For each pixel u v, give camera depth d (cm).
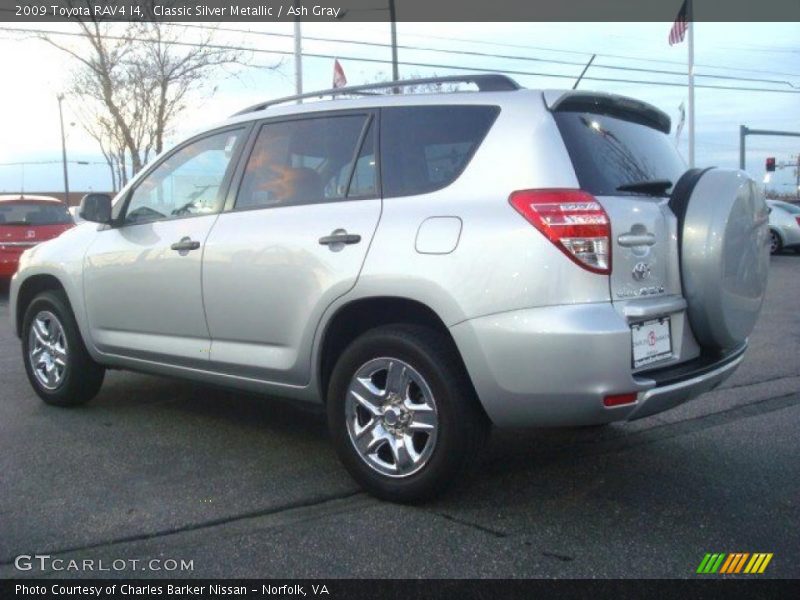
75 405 603
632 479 456
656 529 389
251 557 362
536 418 377
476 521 399
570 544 373
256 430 547
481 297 376
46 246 610
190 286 492
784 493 435
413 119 431
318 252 430
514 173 386
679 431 545
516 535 383
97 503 421
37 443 519
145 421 568
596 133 415
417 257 395
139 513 409
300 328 439
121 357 550
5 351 828
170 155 539
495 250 375
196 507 416
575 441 524
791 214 2066
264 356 461
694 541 376
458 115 418
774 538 380
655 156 453
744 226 424
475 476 460
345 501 424
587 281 368
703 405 609
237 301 467
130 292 530
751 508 415
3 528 392
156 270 511
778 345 860
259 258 455
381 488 417
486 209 385
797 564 355
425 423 402
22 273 612
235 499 427
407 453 409
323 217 438
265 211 467
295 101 498
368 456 422
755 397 633
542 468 474
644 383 375
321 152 459
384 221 413
